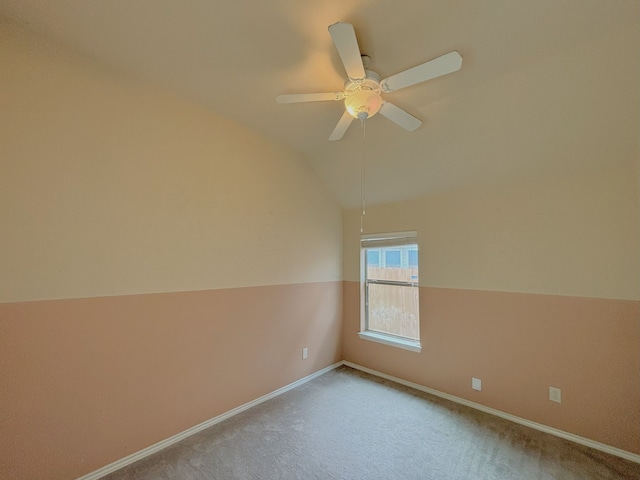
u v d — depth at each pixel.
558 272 2.41
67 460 1.80
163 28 1.66
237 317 2.74
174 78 2.14
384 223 3.58
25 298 1.70
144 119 2.19
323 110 2.54
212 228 2.58
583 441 2.24
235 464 2.02
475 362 2.82
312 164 3.53
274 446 2.21
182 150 2.40
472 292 2.86
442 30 1.62
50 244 1.78
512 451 2.16
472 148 2.56
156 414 2.19
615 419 2.14
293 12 1.52
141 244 2.16
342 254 3.97
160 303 2.24
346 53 1.43
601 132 2.08
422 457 2.10
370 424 2.50
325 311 3.69
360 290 3.81
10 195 1.66
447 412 2.71
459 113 2.34
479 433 2.38
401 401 2.91
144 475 1.92
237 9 1.51
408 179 3.14
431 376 3.11
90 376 1.91
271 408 2.77
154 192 2.24
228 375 2.65
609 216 2.21
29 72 1.73
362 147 3.02
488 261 2.78
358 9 1.48
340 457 2.09
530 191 2.56
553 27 1.59
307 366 3.41
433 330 3.12
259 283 2.95
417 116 2.46
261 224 2.98
